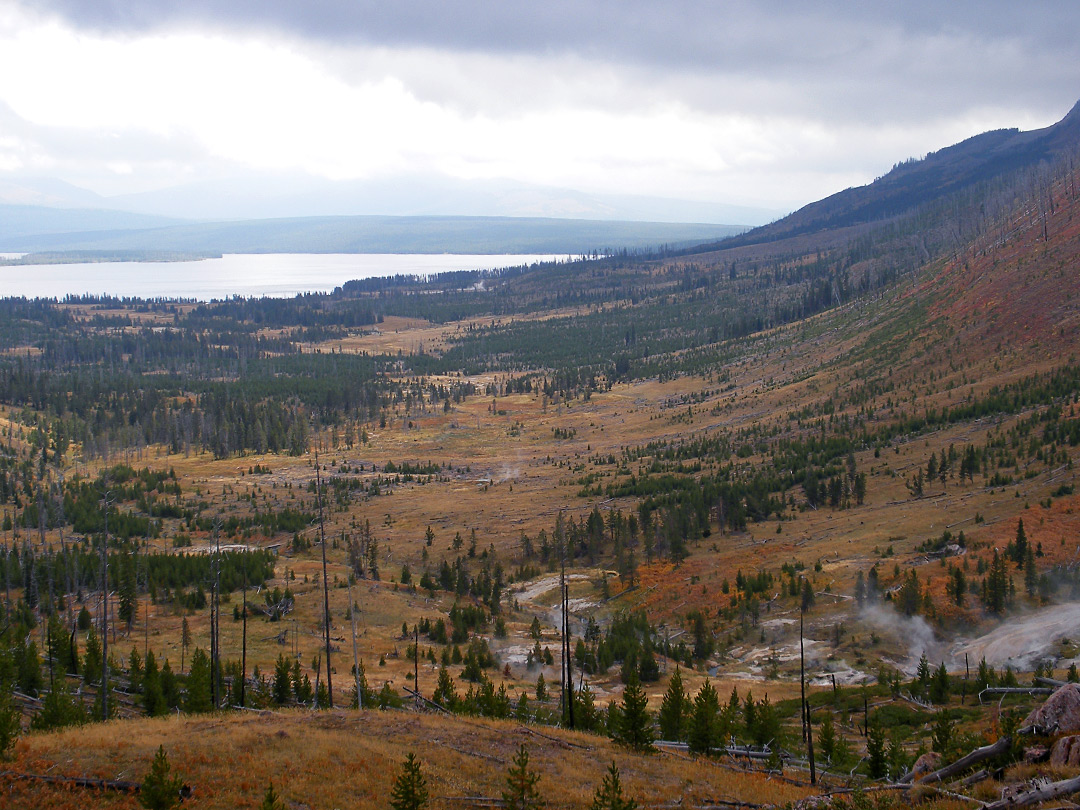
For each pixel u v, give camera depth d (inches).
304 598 5477.4
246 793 1673.2
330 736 2018.9
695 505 6934.1
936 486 6599.4
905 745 2647.6
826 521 6407.5
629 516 6830.7
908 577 4798.2
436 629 4918.8
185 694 3260.3
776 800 1859.0
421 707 3048.7
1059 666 3540.8
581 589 6028.5
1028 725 1434.5
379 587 5821.9
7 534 7052.2
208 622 5004.9
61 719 2416.3
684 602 5369.1
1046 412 7224.4
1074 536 4928.6
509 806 1633.9
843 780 2256.4
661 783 1937.7
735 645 4640.8
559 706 3444.9
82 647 4239.7
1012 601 4330.7
